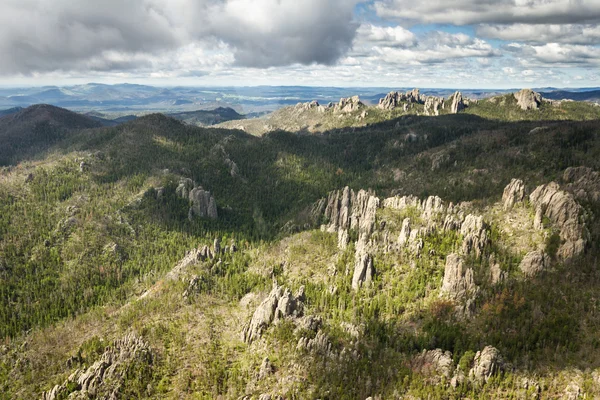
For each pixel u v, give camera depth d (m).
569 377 129.38
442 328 163.62
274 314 173.12
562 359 136.12
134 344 158.00
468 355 140.75
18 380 154.50
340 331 166.62
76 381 145.00
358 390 139.75
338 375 144.75
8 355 171.25
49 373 155.50
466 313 168.75
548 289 169.38
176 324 177.50
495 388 130.00
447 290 182.12
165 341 165.12
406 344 160.12
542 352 140.50
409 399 132.25
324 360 152.12
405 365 147.00
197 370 151.25
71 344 173.62
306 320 168.12
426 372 141.00
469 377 134.00
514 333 153.50
